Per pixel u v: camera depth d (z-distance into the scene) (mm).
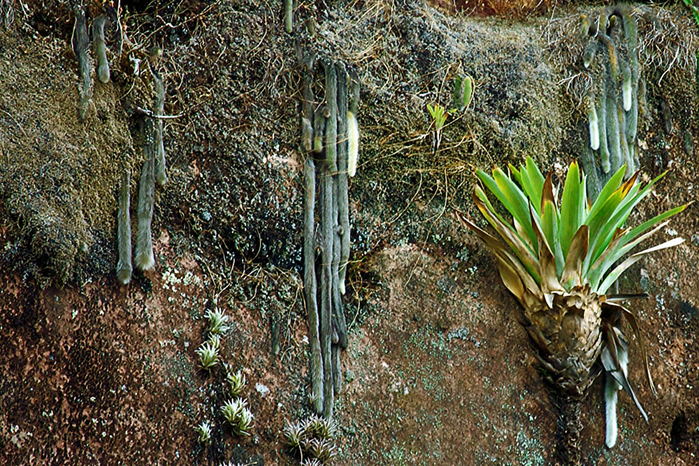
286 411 1970
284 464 1924
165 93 2023
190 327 1927
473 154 2312
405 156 2248
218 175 2062
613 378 2287
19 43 1809
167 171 1994
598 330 2176
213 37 2123
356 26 2297
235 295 2018
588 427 2240
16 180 1738
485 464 2088
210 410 1882
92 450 1705
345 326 2094
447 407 2104
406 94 2281
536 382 2209
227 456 1873
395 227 2211
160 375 1841
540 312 2164
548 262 2102
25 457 1620
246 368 1964
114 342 1804
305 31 2223
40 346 1701
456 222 2260
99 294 1818
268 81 2154
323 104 2186
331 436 1977
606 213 2090
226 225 2051
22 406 1644
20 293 1703
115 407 1760
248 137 2109
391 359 2107
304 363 2035
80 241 1805
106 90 1908
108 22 1937
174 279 1942
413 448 2037
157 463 1775
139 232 1904
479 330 2199
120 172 1904
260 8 2188
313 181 2143
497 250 2197
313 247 2111
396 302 2162
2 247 1701
